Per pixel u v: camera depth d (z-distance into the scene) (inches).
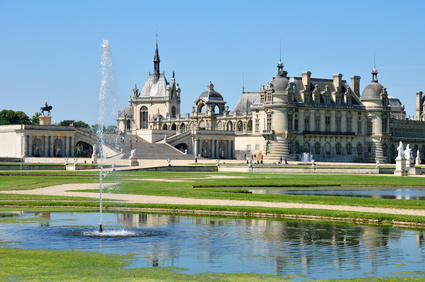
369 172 6259.8
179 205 2586.1
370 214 2290.8
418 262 1577.3
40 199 2839.6
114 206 2632.9
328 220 2281.0
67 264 1534.2
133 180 4192.9
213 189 3469.5
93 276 1422.2
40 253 1659.7
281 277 1430.9
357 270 1496.1
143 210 2559.1
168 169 5866.1
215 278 1417.3
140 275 1437.0
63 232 1979.6
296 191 3518.7
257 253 1674.5
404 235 1950.1
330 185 4055.1
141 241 1836.9
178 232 1991.9
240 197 2952.8
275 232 1996.8
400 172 5689.0
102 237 1897.1
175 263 1558.8
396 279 1417.3
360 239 1873.8
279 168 6087.6
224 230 2033.7
